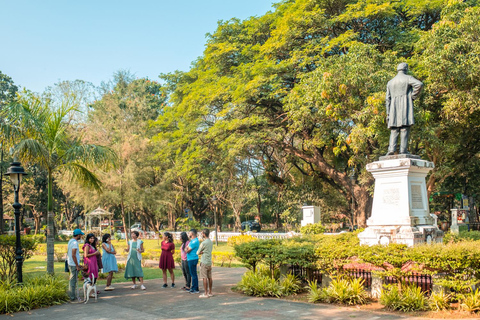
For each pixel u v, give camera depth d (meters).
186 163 27.84
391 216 9.95
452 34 17.92
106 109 37.94
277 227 40.69
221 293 10.93
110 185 31.34
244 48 26.64
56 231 47.06
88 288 10.24
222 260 18.69
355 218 31.48
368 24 24.53
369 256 8.77
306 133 26.17
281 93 24.52
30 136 12.52
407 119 10.16
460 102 17.97
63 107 13.26
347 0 24.06
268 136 25.55
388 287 8.63
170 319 8.09
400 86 10.28
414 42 22.08
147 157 33.94
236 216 41.03
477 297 7.63
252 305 9.11
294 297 9.86
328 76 18.69
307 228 23.06
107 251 11.96
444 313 7.60
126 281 13.99
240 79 24.92
